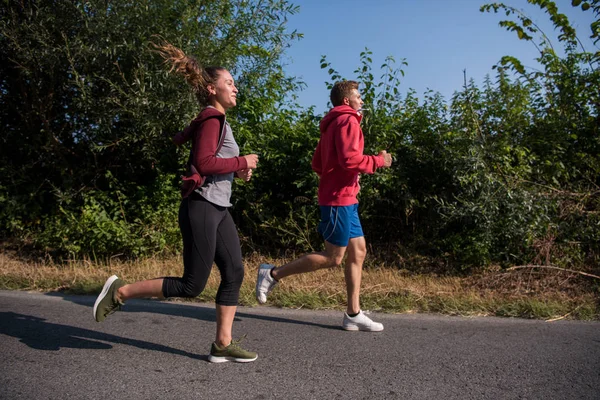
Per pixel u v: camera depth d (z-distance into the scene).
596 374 3.00
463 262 5.67
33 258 6.35
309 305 4.57
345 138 3.62
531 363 3.17
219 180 3.05
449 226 6.09
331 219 3.76
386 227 6.48
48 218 6.72
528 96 6.38
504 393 2.73
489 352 3.37
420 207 6.17
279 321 4.12
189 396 2.65
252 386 2.79
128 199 6.60
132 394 2.66
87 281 5.18
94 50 6.18
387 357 3.27
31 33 6.39
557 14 6.50
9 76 7.10
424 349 3.43
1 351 3.27
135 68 6.36
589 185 6.02
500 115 6.17
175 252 6.22
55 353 3.26
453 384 2.84
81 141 7.07
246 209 6.49
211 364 3.12
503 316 4.31
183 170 6.34
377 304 4.58
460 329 3.91
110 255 6.20
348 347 3.46
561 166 5.77
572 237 5.59
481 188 5.52
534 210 5.34
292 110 7.06
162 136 6.46
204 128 2.94
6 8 6.56
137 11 6.22
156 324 3.98
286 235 6.34
